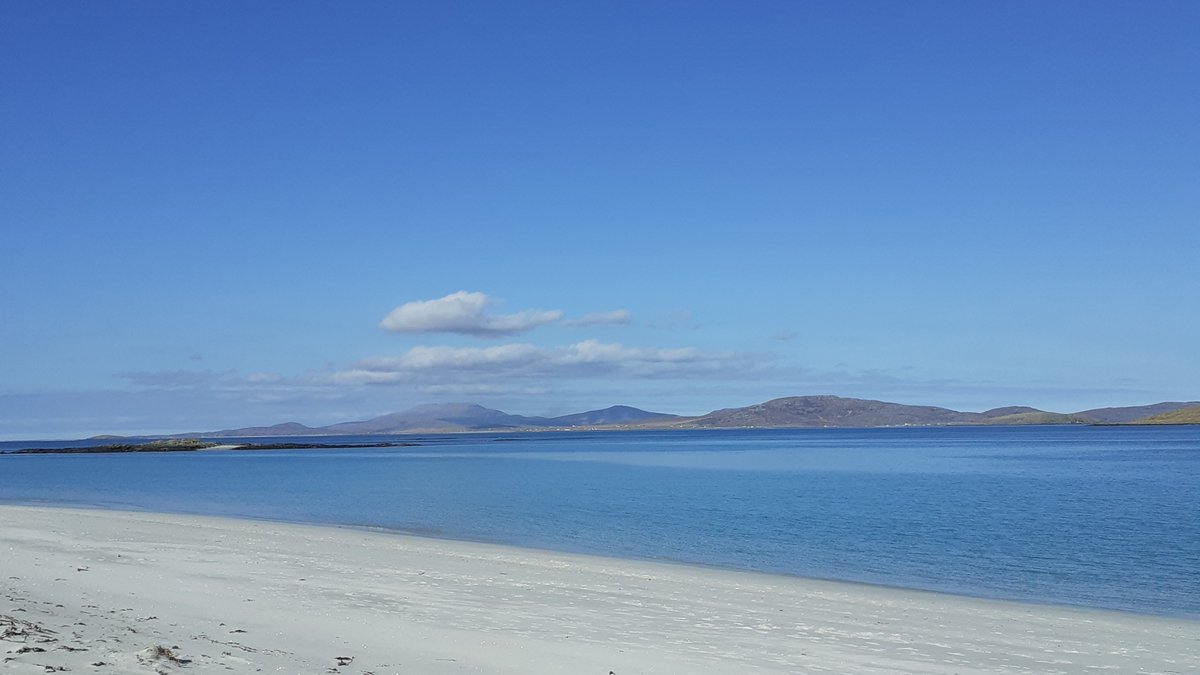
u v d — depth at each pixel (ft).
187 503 166.40
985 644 50.67
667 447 589.32
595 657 43.96
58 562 74.13
